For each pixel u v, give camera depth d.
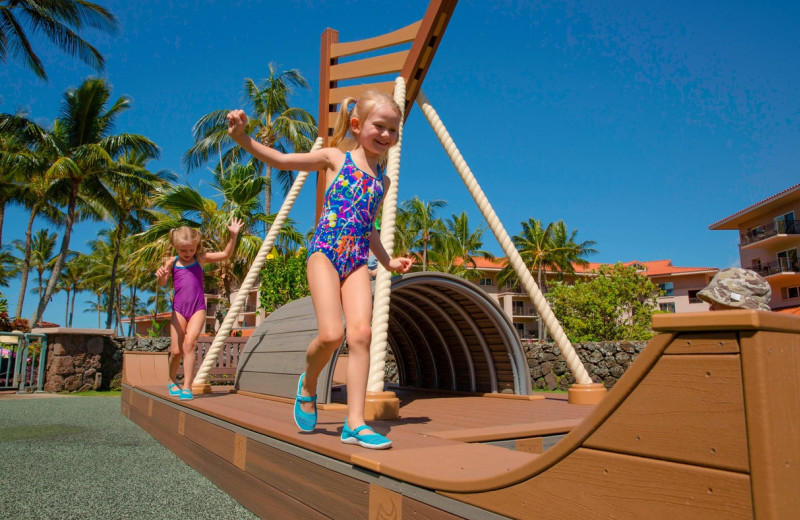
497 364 5.08
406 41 5.16
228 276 19.16
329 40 5.75
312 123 26.77
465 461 1.67
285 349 4.21
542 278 53.16
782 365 0.83
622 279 24.22
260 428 2.45
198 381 4.93
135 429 5.49
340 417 3.00
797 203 33.66
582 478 1.05
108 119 27.20
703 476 0.86
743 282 2.30
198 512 2.55
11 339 11.51
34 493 2.92
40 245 54.59
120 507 2.64
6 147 25.34
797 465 0.81
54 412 7.26
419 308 5.36
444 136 4.98
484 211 4.72
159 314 63.09
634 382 0.99
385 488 1.59
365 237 2.22
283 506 2.20
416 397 5.09
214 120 25.38
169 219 16.14
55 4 22.11
